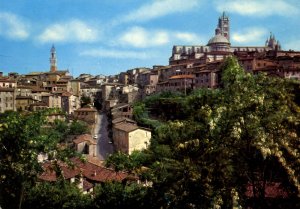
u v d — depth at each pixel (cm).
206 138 2650
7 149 3200
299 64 13675
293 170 2516
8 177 3247
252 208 2750
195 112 2928
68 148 3712
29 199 4203
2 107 14625
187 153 2683
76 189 4597
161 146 7956
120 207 3944
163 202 2897
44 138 3347
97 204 4081
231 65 2998
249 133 2580
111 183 4353
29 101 15562
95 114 15388
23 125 3247
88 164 6588
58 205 4206
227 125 2602
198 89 14050
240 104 2614
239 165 2678
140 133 10725
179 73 18925
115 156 7844
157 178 2972
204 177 2619
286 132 2620
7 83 16275
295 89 3119
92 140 11325
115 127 11731
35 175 3400
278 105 2689
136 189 3975
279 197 2842
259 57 15588
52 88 19012
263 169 2753
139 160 7875
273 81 2814
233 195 2495
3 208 3472
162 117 13562
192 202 2609
